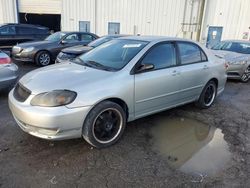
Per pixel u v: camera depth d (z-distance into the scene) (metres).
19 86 3.30
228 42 9.17
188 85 4.35
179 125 4.11
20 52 9.20
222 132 3.92
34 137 3.42
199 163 3.00
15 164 2.81
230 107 5.18
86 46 7.87
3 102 4.79
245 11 12.27
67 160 2.93
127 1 15.59
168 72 3.91
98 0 16.64
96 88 3.06
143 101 3.63
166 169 2.85
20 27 12.12
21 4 19.80
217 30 13.20
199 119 4.41
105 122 3.21
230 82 7.90
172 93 4.08
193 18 13.55
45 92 2.90
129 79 3.38
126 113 3.52
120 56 3.73
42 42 9.59
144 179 2.65
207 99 4.98
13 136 3.43
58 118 2.79
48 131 2.87
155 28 15.01
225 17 12.84
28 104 2.92
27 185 2.48
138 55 3.60
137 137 3.60
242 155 3.23
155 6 14.70
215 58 5.04
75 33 10.34
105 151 3.18
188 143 3.50
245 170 2.89
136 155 3.12
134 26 15.69
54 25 21.73
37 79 3.21
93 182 2.57
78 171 2.74
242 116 4.66
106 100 3.18
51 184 2.51
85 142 3.36
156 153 3.19
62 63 4.04
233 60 7.65
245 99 5.88
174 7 14.05
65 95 2.86
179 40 4.32
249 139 3.70
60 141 3.34
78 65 3.76
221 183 2.64
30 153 3.04
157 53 3.85
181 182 2.63
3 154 2.99
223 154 3.24
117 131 3.38
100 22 17.00
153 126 4.02
